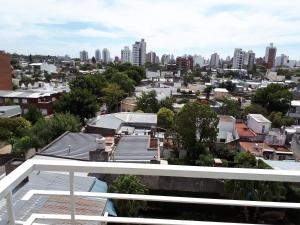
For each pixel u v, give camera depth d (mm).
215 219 10570
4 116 22547
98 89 34156
